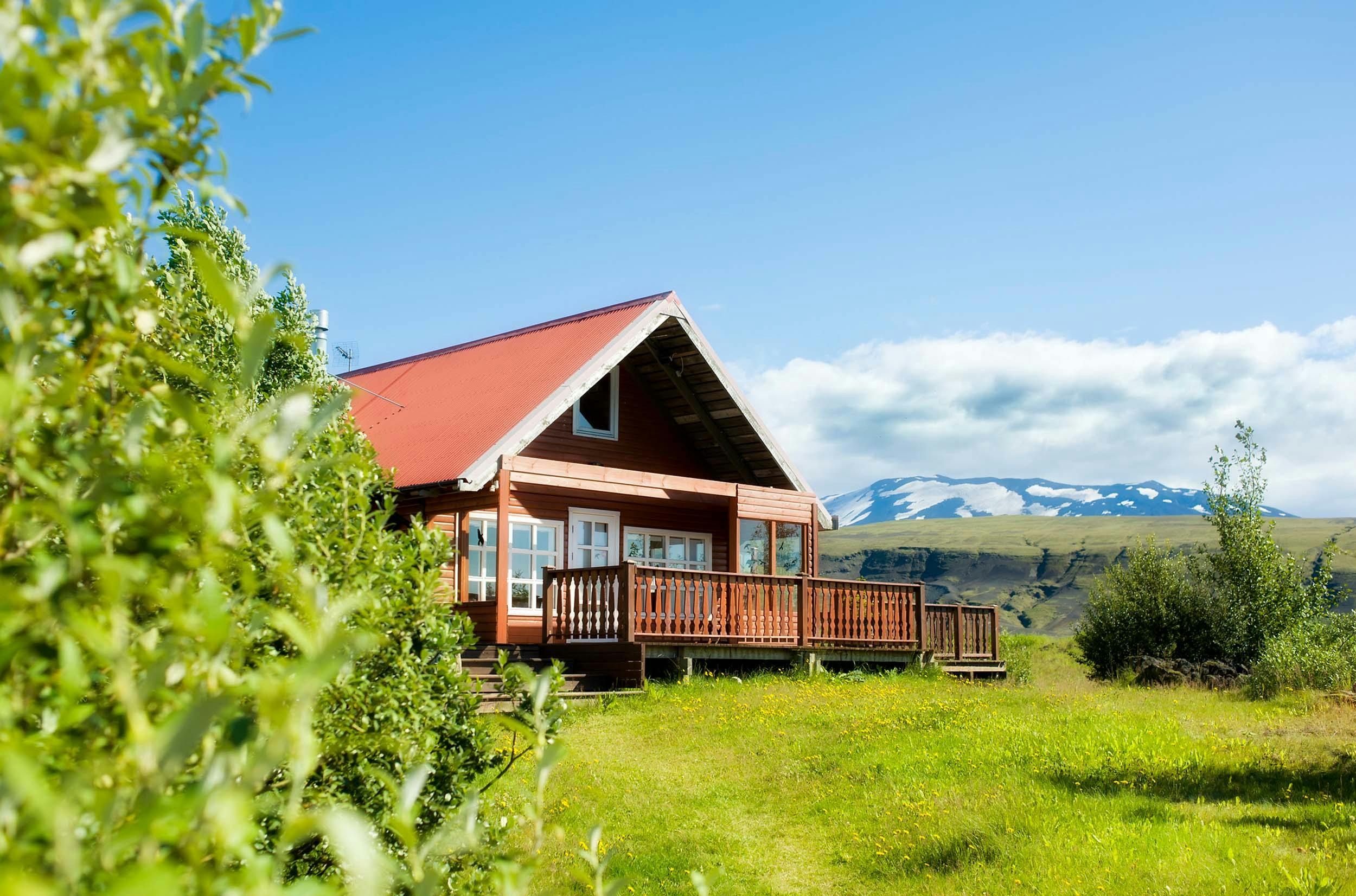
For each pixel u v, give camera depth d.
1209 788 10.36
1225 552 25.03
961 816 9.50
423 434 20.05
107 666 1.70
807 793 10.81
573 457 21.36
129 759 1.46
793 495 21.80
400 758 4.02
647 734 13.66
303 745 1.32
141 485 1.79
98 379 1.92
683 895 8.04
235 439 1.54
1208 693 20.31
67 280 1.74
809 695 16.55
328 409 1.64
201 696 1.49
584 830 9.21
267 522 1.56
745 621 19.16
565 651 18.11
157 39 1.61
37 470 1.75
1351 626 23.19
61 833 1.12
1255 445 25.22
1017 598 185.12
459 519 18.83
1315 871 7.59
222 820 1.26
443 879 3.84
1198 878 7.63
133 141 1.56
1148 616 24.89
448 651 4.79
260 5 1.66
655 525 22.61
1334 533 173.38
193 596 1.53
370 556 3.87
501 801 8.63
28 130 1.39
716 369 21.36
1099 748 12.02
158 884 1.07
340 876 3.47
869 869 8.68
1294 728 13.88
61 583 1.50
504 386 20.52
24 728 1.82
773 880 8.56
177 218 13.00
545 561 20.61
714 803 10.57
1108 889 7.57
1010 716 14.38
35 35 1.48
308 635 1.41
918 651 22.20
